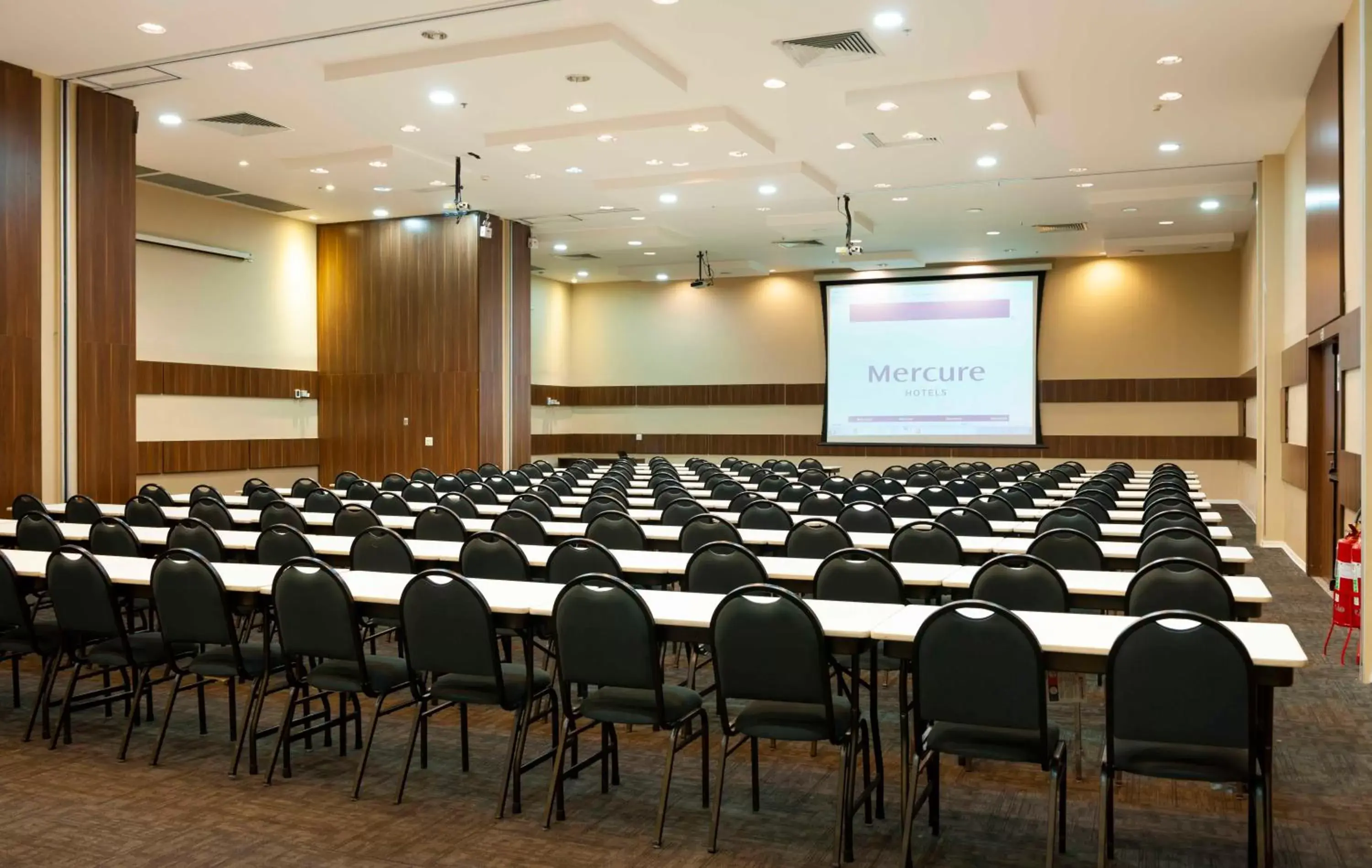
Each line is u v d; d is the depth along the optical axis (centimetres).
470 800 429
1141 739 325
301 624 439
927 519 790
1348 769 469
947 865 366
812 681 367
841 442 2198
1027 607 450
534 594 451
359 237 1680
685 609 419
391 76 942
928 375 2136
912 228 1727
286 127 1130
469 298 1605
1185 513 659
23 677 639
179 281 1472
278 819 407
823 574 487
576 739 462
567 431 2405
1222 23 830
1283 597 931
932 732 364
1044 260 2067
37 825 401
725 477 1275
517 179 1361
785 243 1878
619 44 855
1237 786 432
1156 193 1429
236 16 831
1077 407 2059
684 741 432
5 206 926
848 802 371
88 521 845
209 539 614
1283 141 1186
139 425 1414
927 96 973
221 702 582
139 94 1020
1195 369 1989
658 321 2361
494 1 799
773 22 835
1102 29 843
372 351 1672
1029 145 1189
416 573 589
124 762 477
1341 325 839
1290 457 1195
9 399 928
